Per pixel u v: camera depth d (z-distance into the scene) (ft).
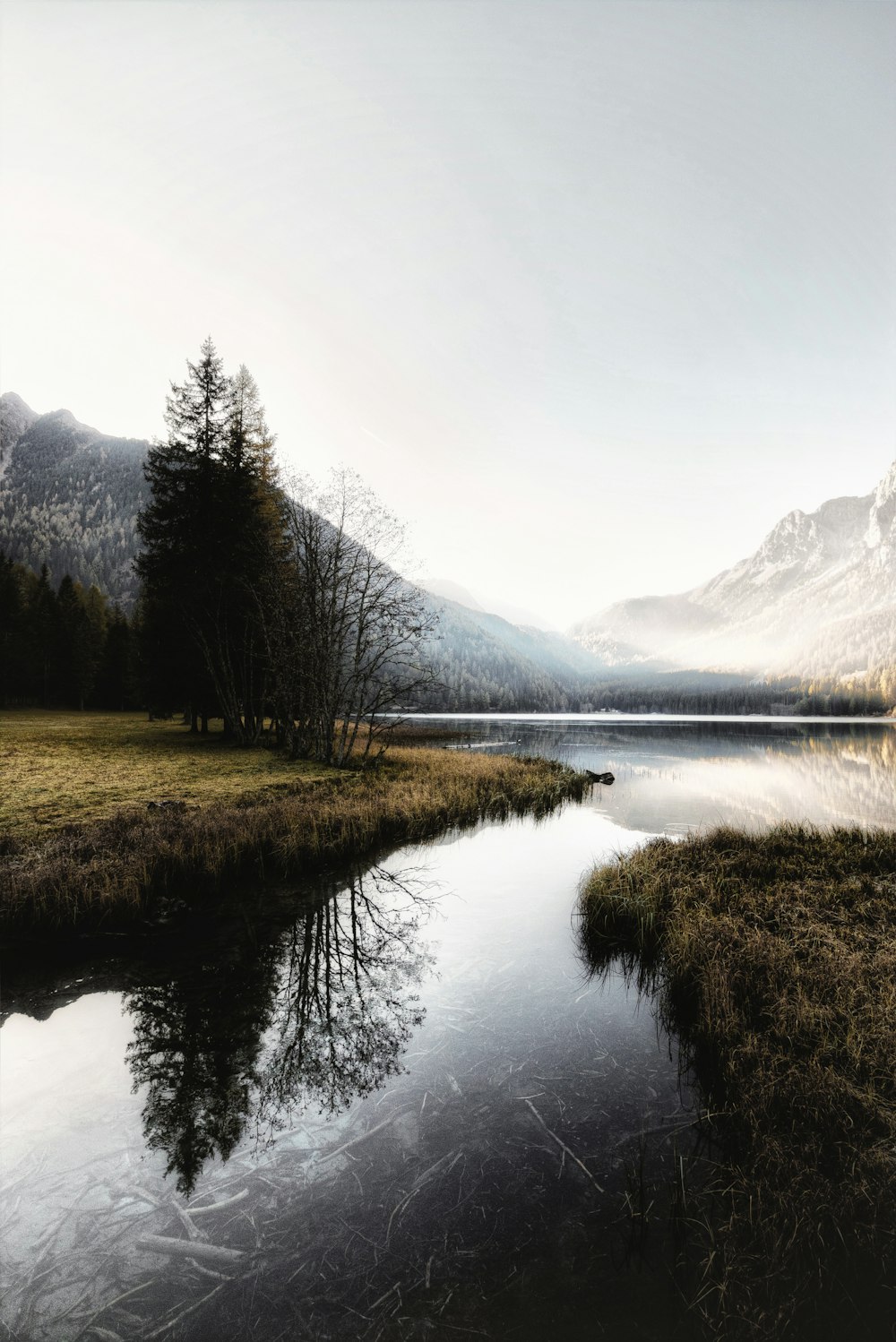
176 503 86.94
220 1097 15.35
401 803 49.24
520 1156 13.09
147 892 29.96
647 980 22.29
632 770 97.50
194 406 88.94
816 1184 11.57
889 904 26.86
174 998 20.83
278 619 74.08
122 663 227.20
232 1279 10.24
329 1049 17.53
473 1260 10.52
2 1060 17.02
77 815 40.22
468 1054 17.24
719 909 26.84
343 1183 12.41
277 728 88.07
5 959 23.85
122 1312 9.68
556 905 30.99
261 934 26.58
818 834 42.24
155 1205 11.84
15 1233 11.20
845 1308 9.57
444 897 32.19
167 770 61.77
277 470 87.51
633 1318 9.45
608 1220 11.34
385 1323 9.43
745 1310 9.54
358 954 24.58
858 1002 17.61
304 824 40.57
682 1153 13.07
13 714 184.24
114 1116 14.56
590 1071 16.33
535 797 61.72
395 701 75.66
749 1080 14.58
